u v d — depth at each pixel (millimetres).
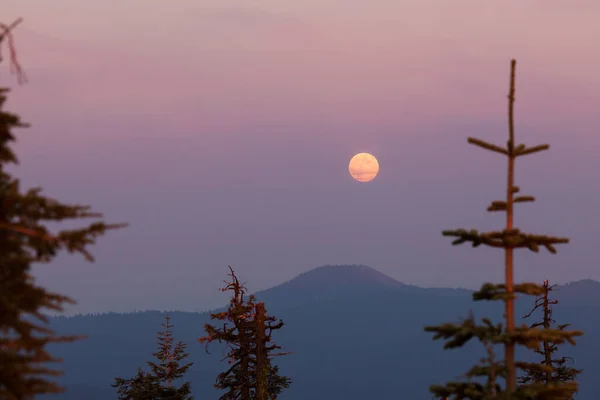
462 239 65625
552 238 63938
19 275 53625
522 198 65438
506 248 65438
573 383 63656
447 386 64500
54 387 52250
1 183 52969
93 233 52875
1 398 50250
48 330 54094
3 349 52125
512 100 66125
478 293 66250
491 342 63938
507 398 62469
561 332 64000
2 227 51500
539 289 65188
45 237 51375
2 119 52562
